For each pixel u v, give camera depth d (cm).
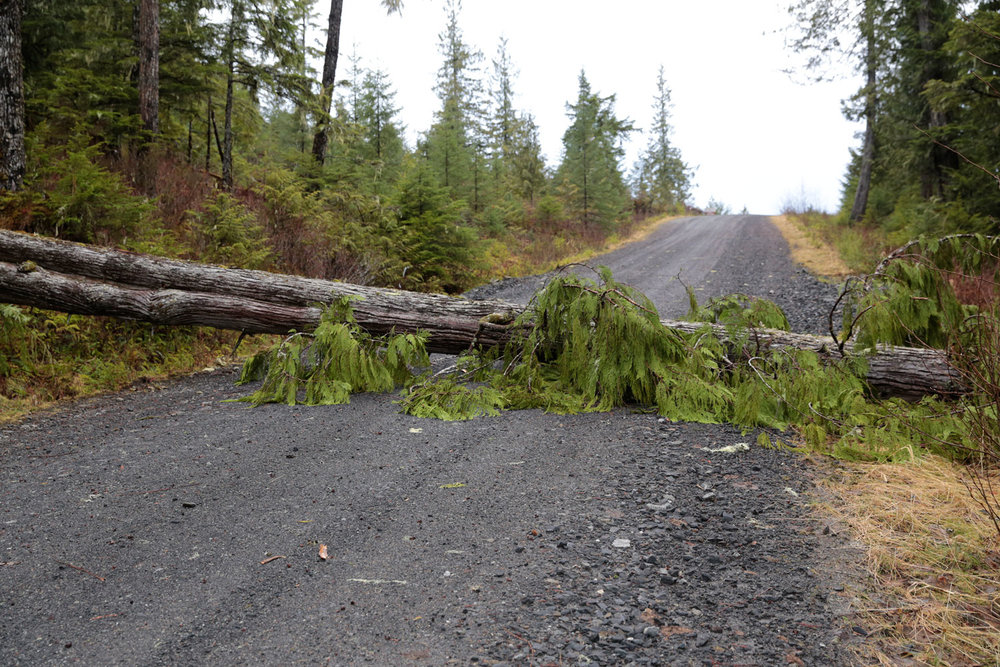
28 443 411
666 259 1775
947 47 1199
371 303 629
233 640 211
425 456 393
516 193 2975
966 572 249
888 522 293
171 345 671
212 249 861
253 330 626
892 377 479
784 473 357
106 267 614
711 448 400
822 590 240
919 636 212
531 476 359
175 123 1436
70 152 823
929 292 508
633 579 248
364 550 274
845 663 198
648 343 497
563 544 277
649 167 5669
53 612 226
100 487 339
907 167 1691
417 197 1223
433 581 248
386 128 2028
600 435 431
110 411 491
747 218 3456
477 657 200
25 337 568
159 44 1227
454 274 1255
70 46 1204
